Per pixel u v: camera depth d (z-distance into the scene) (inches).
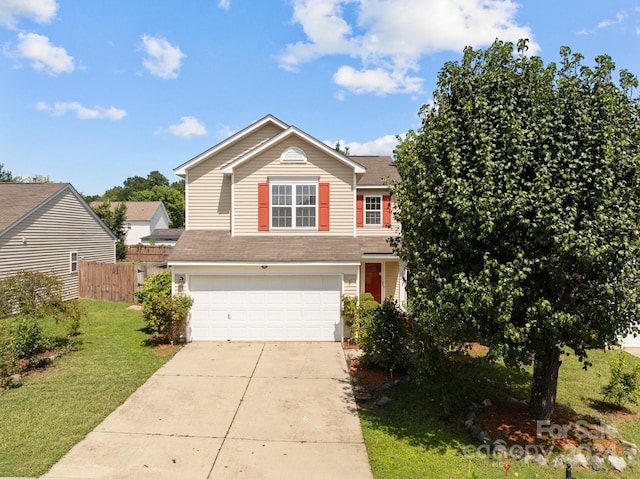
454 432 273.6
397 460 239.3
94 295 780.0
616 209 211.0
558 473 225.9
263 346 473.1
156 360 415.8
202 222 565.3
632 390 296.4
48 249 720.3
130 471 225.5
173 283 488.1
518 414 289.9
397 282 637.9
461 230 226.8
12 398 318.7
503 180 225.6
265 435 269.0
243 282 493.0
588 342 233.6
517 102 246.5
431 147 255.6
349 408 311.1
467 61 263.3
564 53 240.7
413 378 333.4
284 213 545.3
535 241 220.2
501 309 219.8
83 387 342.3
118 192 3887.8
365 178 641.0
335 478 221.6
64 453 241.6
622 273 206.4
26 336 384.8
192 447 252.4
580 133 221.6
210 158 569.6
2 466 226.4
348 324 488.4
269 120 574.6
